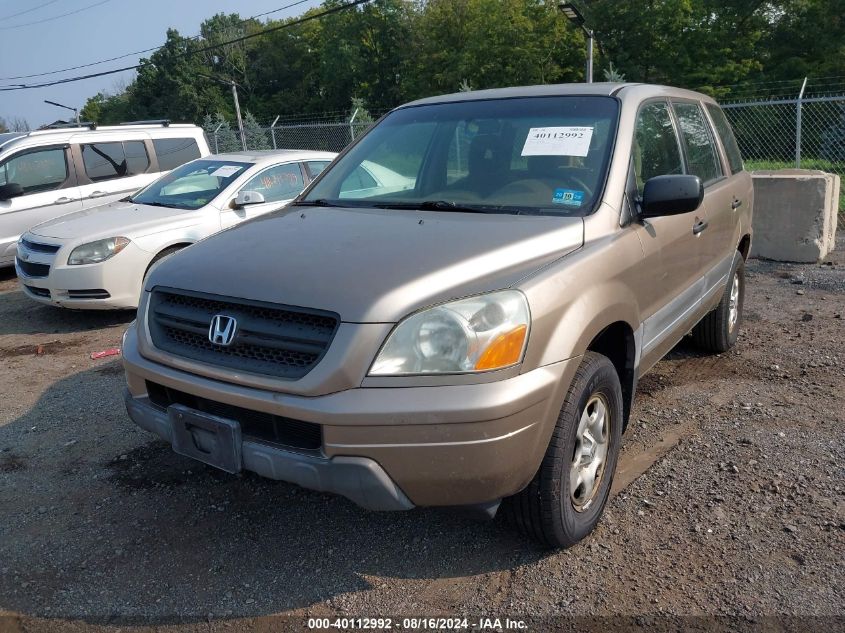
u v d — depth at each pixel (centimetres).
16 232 922
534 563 294
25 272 711
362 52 6350
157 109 6962
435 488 246
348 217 335
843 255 887
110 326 698
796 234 848
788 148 1519
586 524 302
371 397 240
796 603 265
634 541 306
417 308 246
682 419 429
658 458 381
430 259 267
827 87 3978
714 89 4278
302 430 253
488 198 339
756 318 641
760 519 320
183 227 705
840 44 4094
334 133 1967
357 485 244
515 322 250
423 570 294
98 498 359
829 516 319
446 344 243
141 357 300
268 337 260
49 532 329
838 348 548
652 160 373
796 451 381
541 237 290
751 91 4131
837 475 355
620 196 328
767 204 860
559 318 266
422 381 241
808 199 835
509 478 250
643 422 427
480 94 411
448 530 320
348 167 405
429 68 5653
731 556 294
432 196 355
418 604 273
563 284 272
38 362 591
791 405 443
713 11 4528
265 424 262
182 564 303
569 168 338
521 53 4766
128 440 426
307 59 7162
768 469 363
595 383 291
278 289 262
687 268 396
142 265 682
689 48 4619
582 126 354
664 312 368
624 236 319
